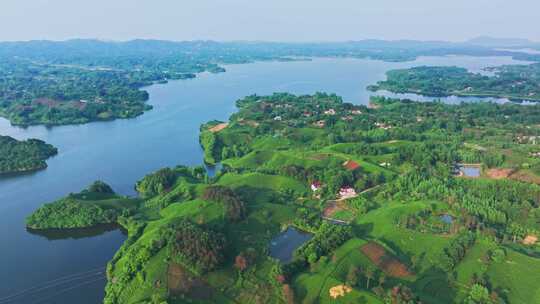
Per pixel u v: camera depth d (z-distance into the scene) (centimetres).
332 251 15475
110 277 15262
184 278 13988
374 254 15112
